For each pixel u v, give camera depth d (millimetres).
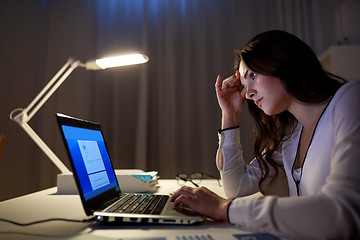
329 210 395
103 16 2371
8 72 2273
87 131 732
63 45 2305
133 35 2350
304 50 647
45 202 778
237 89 955
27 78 2291
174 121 2211
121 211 546
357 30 1891
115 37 2322
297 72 636
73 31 2320
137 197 729
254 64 657
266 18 2303
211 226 497
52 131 2199
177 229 480
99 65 1215
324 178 591
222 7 2352
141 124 2166
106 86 2291
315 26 2238
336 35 2021
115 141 2209
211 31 2326
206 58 2279
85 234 452
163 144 2197
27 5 2352
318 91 648
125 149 2225
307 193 666
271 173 919
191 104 2262
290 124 871
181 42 2332
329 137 582
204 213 517
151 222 501
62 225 517
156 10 2377
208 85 2258
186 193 583
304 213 405
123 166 2213
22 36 2320
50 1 2330
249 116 2148
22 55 2305
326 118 604
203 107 2229
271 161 901
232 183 865
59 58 2291
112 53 2334
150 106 2277
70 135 597
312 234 397
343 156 449
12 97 2258
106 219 507
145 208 580
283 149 863
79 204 747
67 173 1024
